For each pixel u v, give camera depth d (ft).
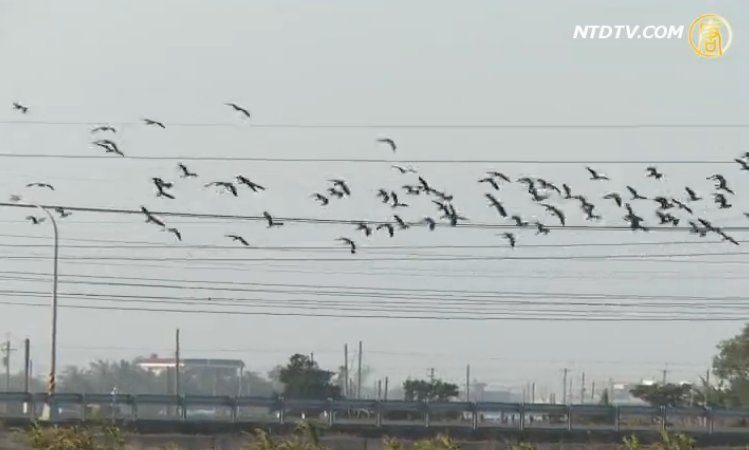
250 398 227.40
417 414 235.40
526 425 235.20
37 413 227.40
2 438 208.95
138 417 226.58
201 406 226.99
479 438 223.92
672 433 224.94
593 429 227.20
